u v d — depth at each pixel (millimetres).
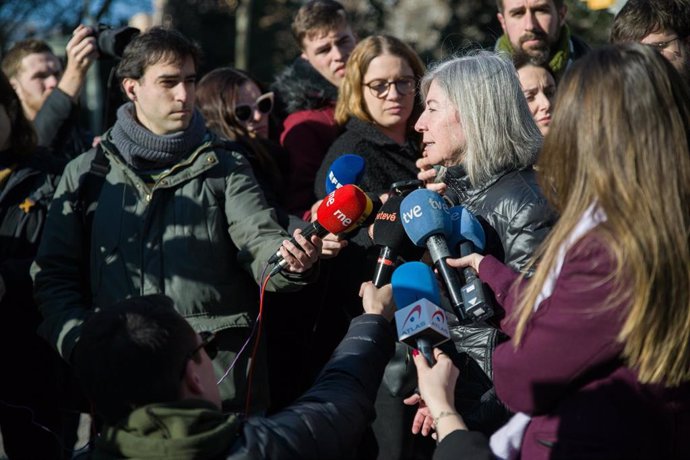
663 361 2062
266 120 4570
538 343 2131
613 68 2152
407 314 2439
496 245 2842
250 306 3551
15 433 4113
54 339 3402
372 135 4066
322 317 3803
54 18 15688
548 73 4219
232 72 4598
